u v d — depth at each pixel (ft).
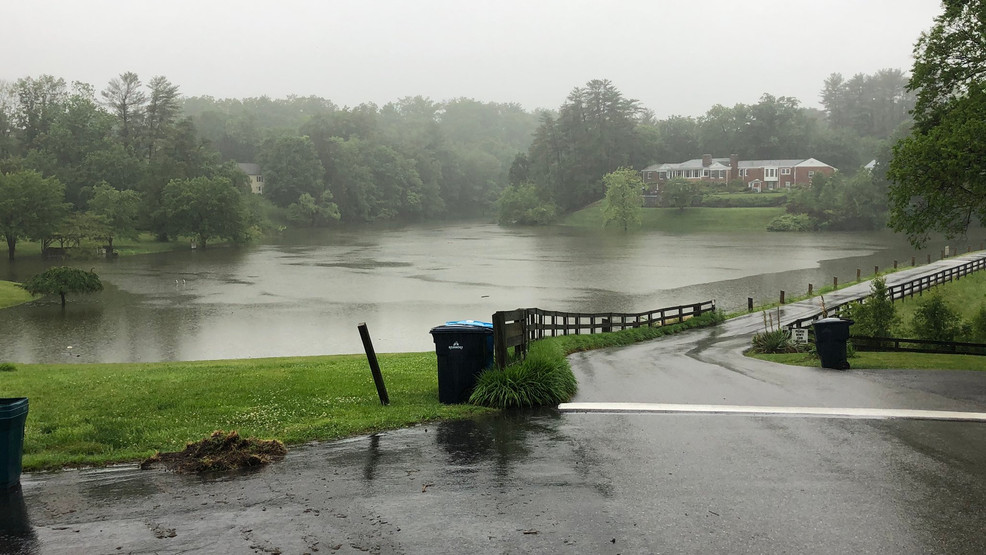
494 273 206.69
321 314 134.41
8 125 420.36
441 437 32.45
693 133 618.44
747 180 527.40
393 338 111.14
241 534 21.21
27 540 20.86
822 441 31.12
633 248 302.66
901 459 28.30
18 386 49.88
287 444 31.42
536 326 67.21
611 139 543.39
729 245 315.99
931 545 20.16
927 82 81.66
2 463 25.48
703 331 104.06
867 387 45.80
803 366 58.95
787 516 22.35
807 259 246.68
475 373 39.99
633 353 73.36
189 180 344.08
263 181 545.03
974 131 68.59
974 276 159.94
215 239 359.87
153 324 124.36
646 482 25.73
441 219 644.69
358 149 579.48
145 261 255.91
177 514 22.91
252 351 101.19
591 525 21.74
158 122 454.40
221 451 29.32
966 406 38.75
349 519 22.34
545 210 510.99
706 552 19.77
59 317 132.05
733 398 41.50
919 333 93.30
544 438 32.09
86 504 23.98
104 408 40.29
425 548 20.11
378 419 35.35
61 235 275.18
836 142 572.10
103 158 376.48
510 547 20.15
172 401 41.93
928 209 78.54
